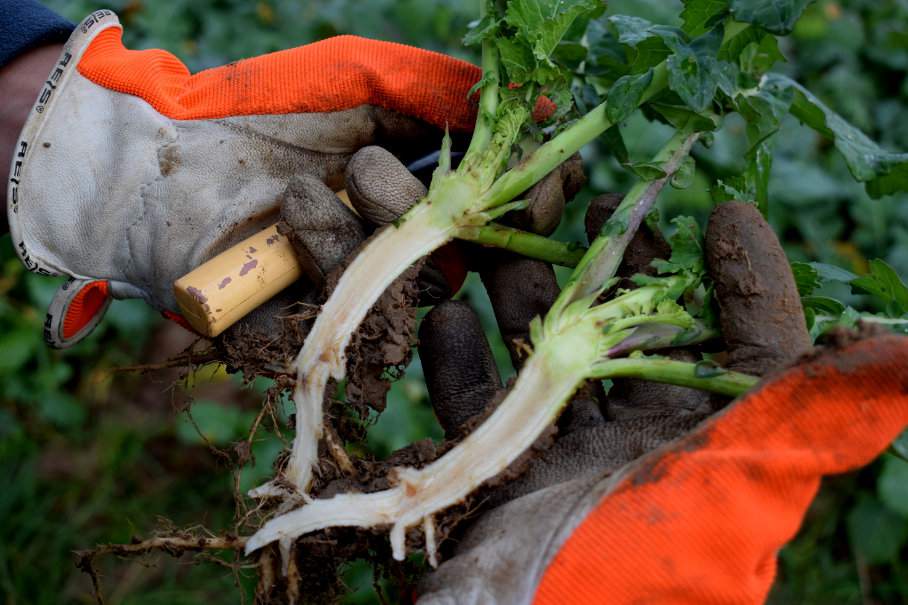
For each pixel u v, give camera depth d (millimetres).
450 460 1138
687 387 1153
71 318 1419
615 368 1125
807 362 957
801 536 2801
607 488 971
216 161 1314
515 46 1228
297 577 1173
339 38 1347
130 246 1345
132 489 2775
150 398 2938
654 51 1307
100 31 1320
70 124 1295
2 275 2881
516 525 1024
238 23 2975
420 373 2684
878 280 1309
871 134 3492
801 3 1163
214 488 2758
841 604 2701
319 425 1223
